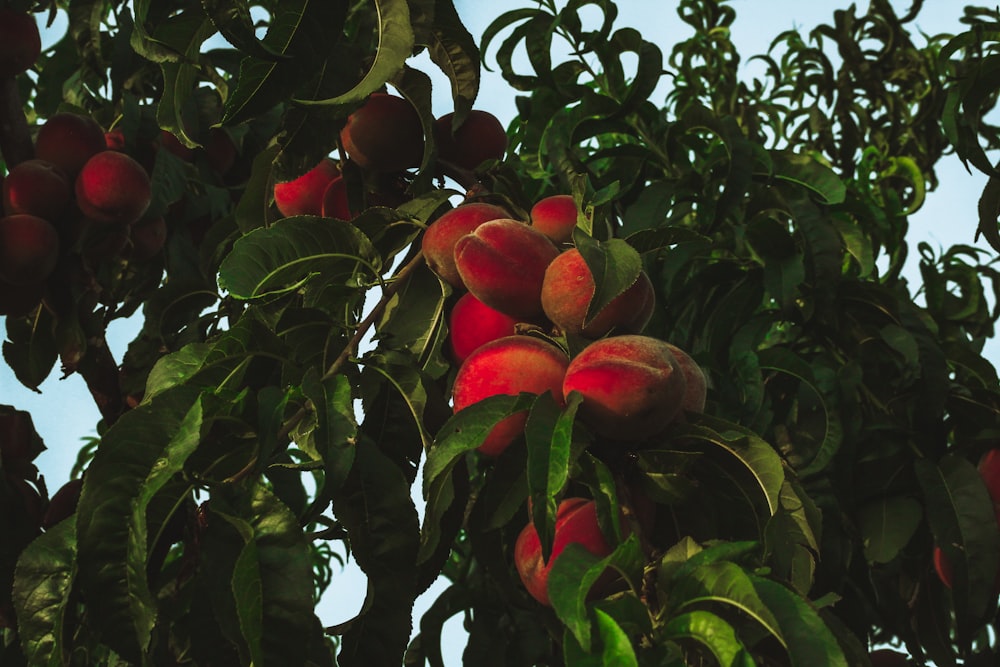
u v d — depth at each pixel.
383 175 1.53
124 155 1.81
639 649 0.78
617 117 1.85
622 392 0.94
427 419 1.22
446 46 1.38
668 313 1.92
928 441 1.71
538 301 1.13
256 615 0.92
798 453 1.71
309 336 1.25
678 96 2.80
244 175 2.24
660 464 1.01
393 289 1.29
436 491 0.99
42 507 1.68
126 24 1.98
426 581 1.16
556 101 2.03
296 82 1.15
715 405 1.81
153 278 2.15
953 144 1.42
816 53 3.00
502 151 1.59
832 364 1.85
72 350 1.77
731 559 0.88
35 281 1.74
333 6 1.14
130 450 0.98
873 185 2.66
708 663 0.86
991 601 1.59
